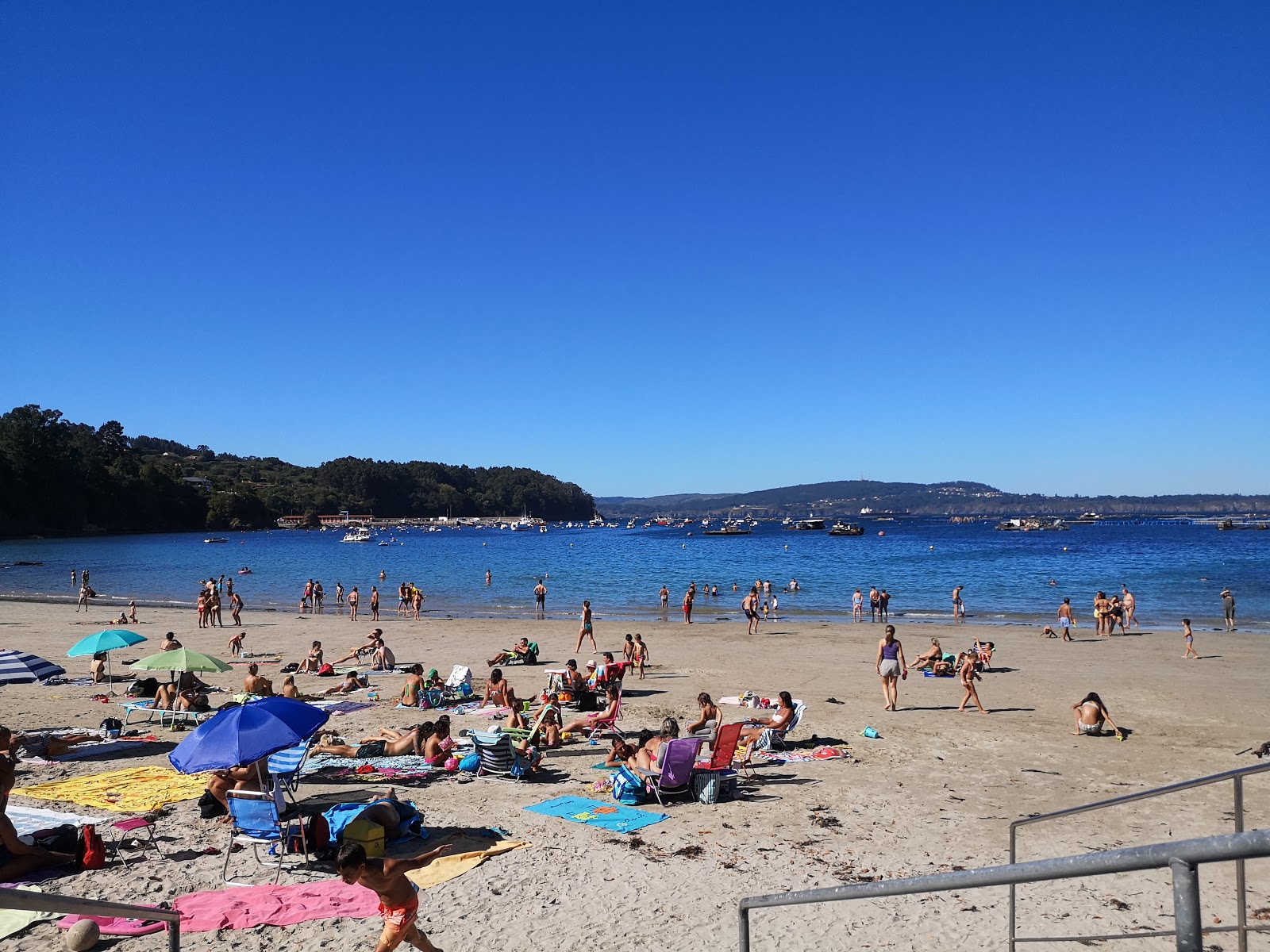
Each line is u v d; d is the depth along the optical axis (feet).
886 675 60.18
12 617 133.49
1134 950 23.26
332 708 61.31
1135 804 37.40
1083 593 166.81
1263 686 67.77
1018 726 54.24
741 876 29.22
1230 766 44.11
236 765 29.68
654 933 24.79
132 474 575.79
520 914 26.07
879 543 442.91
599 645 99.19
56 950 23.43
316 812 31.37
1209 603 144.66
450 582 211.41
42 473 466.70
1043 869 8.84
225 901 26.45
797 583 179.93
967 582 193.88
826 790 40.19
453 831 33.71
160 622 127.54
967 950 23.68
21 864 28.66
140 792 38.37
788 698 49.85
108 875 28.81
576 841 32.63
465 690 65.82
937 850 32.04
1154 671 75.82
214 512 645.10
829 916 25.77
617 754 44.62
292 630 116.67
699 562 292.20
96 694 67.26
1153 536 506.89
